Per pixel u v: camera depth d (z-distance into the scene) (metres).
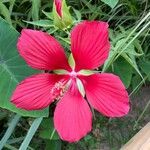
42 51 0.30
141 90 0.43
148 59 0.42
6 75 0.35
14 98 0.31
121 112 0.30
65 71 0.32
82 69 0.31
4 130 0.41
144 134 0.37
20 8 0.41
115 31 0.40
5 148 0.40
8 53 0.35
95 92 0.31
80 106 0.31
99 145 0.41
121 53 0.34
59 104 0.31
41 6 0.40
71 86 0.32
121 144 0.41
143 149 0.36
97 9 0.40
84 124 0.31
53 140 0.40
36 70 0.35
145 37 0.40
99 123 0.42
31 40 0.30
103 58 0.30
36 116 0.34
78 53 0.30
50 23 0.34
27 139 0.34
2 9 0.37
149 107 0.43
